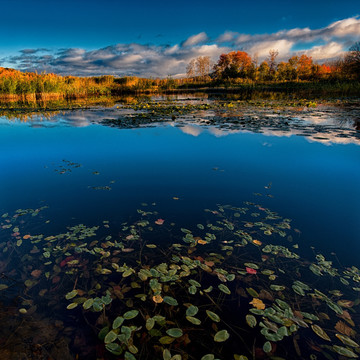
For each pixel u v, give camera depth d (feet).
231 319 5.11
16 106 48.34
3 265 6.49
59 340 4.62
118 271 6.30
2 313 5.12
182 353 4.42
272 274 6.31
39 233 7.88
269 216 8.92
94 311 5.23
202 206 9.66
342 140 18.70
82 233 7.88
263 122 27.17
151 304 5.43
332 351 4.51
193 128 23.89
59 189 11.02
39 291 5.72
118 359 4.29
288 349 4.54
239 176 12.52
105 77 139.23
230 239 7.70
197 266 6.56
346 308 5.38
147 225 8.40
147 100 67.15
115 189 11.09
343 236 7.80
